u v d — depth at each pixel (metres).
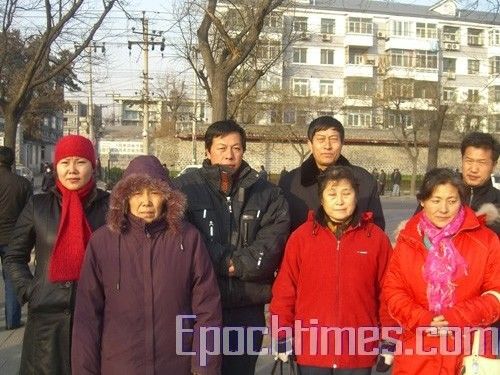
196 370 3.25
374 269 3.63
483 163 4.04
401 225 3.73
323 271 3.59
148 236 3.25
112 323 3.22
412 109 39.81
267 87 40.03
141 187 3.24
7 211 6.20
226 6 11.41
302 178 4.21
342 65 53.81
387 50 54.28
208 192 3.82
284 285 3.68
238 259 3.68
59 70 11.58
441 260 3.39
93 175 3.79
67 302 3.58
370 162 46.22
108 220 3.27
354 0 55.22
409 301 3.41
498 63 36.47
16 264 3.76
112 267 3.23
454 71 55.47
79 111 62.72
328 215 3.60
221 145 3.84
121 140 69.56
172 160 45.06
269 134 40.69
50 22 10.70
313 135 4.12
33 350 3.62
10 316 6.66
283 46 17.11
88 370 3.16
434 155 14.73
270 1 8.83
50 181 4.14
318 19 53.19
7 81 13.43
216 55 11.61
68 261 3.58
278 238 3.80
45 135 63.72
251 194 3.87
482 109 43.44
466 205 3.61
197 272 3.30
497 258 3.38
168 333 3.20
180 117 46.59
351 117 52.62
